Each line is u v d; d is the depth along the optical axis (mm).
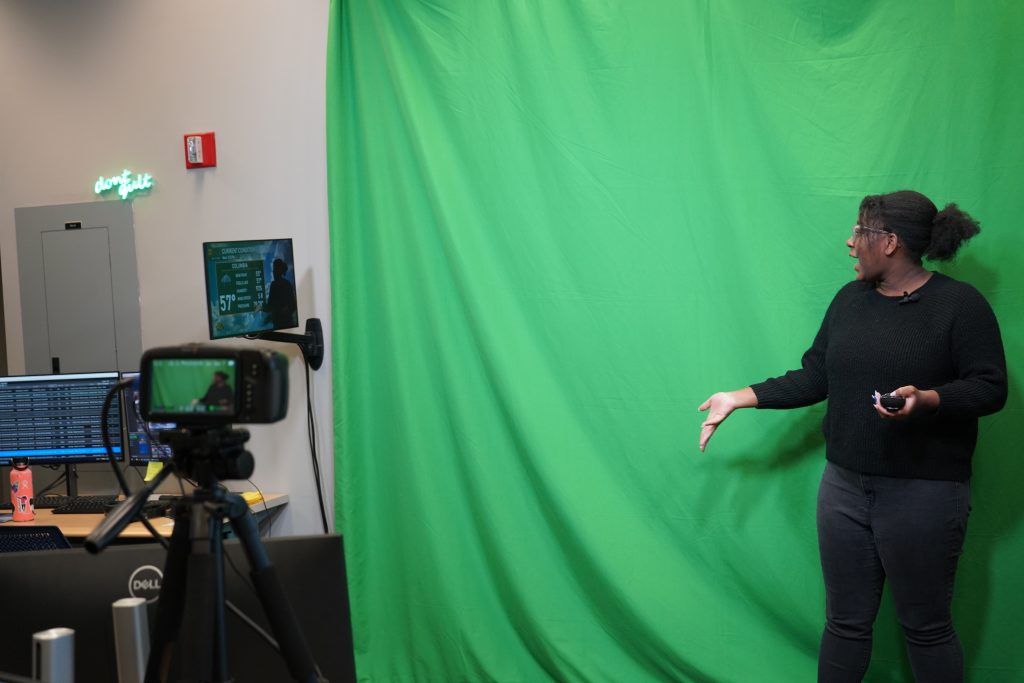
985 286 2516
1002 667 2561
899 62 2537
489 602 3000
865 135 2574
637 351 2797
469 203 2895
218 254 2859
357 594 3078
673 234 2750
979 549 2566
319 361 3242
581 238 2818
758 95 2646
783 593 2721
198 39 3346
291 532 3318
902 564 2201
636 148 2760
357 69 3016
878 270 2242
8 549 2455
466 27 2881
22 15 3533
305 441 3291
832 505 2336
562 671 2834
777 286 2668
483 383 2949
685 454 2777
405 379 3016
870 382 2223
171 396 1050
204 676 983
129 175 3449
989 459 2547
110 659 1138
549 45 2803
